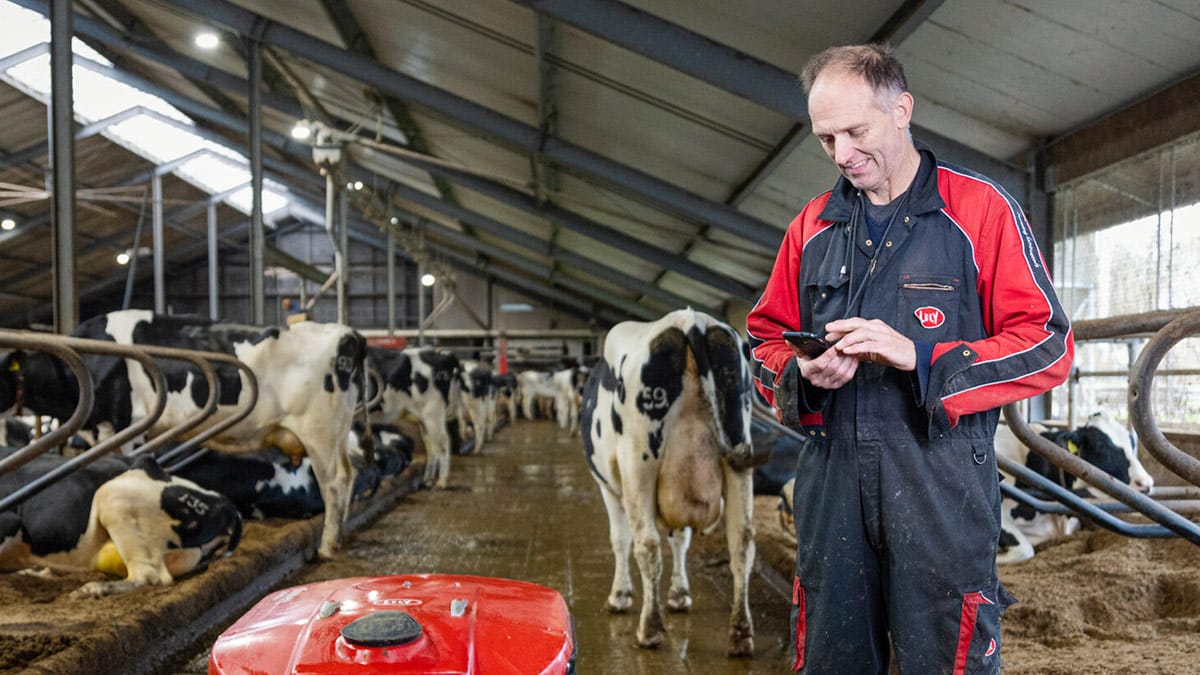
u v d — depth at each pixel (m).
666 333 3.69
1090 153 6.54
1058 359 1.48
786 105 7.00
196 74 15.49
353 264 34.44
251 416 6.05
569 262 21.31
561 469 12.16
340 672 1.23
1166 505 3.68
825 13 5.91
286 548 5.49
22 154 19.98
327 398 6.09
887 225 1.67
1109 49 5.44
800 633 1.71
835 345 1.50
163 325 6.16
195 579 4.35
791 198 10.12
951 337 1.60
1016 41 5.62
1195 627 3.25
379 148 12.61
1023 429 2.62
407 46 10.09
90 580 4.38
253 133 11.55
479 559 5.91
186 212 27.56
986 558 1.55
